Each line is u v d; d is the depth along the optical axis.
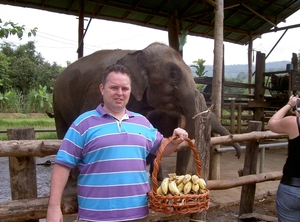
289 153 2.53
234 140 3.61
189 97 3.86
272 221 3.78
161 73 3.90
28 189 2.50
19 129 2.50
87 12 9.13
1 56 23.86
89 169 1.91
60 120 5.54
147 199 2.03
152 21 10.24
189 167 6.78
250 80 12.04
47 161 7.05
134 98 4.20
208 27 10.92
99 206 1.89
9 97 19.33
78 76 4.91
